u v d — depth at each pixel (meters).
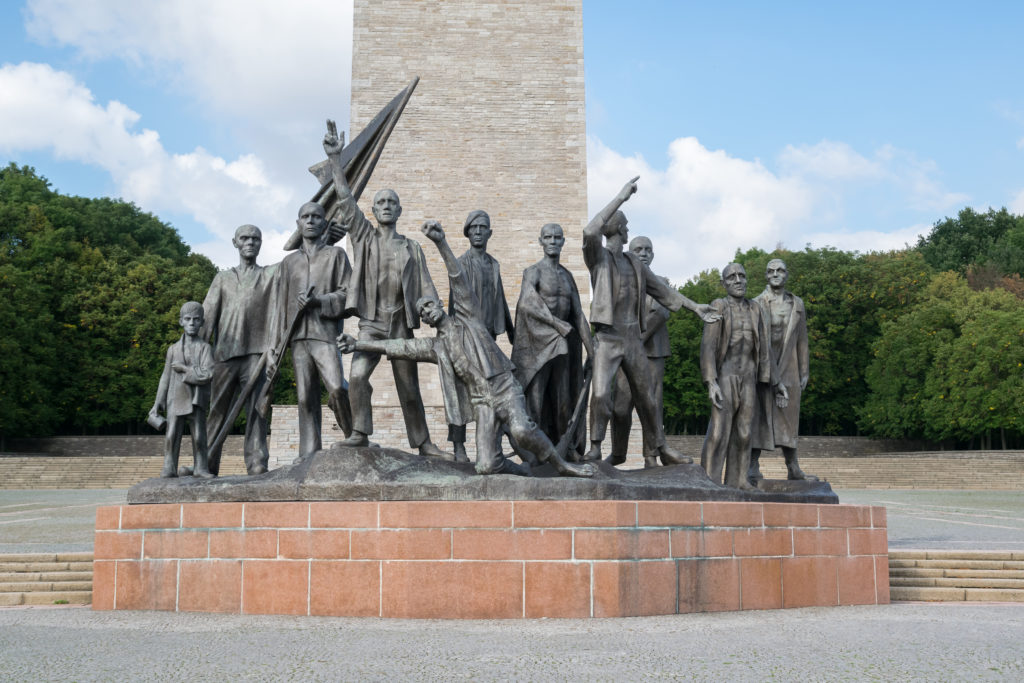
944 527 21.20
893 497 34.34
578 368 12.75
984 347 50.62
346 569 10.25
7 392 50.59
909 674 7.44
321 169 14.98
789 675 7.35
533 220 33.69
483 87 34.22
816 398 61.38
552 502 10.05
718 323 13.52
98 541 11.23
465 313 11.41
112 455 50.84
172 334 57.50
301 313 12.11
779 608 11.15
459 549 10.05
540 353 12.16
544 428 12.59
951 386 51.88
